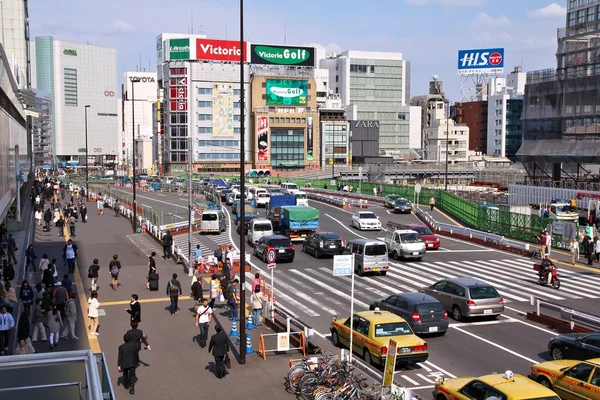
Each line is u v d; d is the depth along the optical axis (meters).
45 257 28.28
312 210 45.84
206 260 34.72
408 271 34.84
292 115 149.50
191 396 15.89
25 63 99.88
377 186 82.50
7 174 35.47
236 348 20.34
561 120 76.75
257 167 147.00
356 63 191.75
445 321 21.45
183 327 22.83
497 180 117.88
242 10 19.53
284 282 31.48
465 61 171.25
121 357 15.98
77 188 77.75
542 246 38.09
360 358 19.08
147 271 33.81
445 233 51.00
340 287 30.28
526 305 26.88
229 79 148.38
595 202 54.62
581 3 98.62
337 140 157.75
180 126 146.38
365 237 48.12
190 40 144.88
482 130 189.62
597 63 72.62
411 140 197.12
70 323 20.83
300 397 15.80
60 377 8.56
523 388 12.49
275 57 151.25
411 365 18.64
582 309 25.97
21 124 56.66
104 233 47.62
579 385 14.59
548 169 82.88
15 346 19.58
